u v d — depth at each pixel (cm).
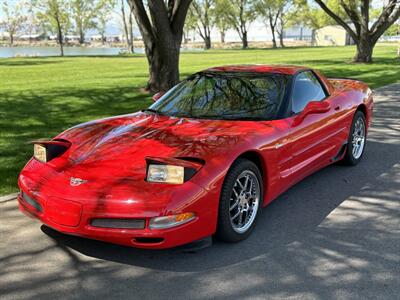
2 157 612
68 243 362
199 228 320
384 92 1266
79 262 332
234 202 354
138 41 12569
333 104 508
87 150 362
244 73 477
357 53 2448
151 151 344
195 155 331
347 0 2422
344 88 583
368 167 571
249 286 297
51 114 948
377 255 340
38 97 1204
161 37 1180
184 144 350
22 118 902
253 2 7450
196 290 293
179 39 1215
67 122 859
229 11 7544
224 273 315
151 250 349
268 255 341
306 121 440
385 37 9600
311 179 524
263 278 308
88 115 934
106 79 1702
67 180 329
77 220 312
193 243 335
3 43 11644
